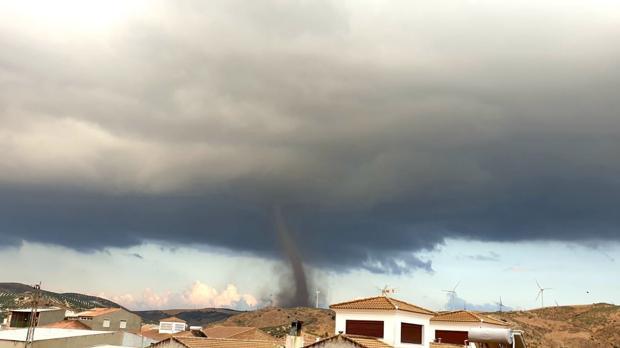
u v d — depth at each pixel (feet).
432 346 237.25
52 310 382.83
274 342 222.69
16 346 225.56
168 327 433.07
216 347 201.77
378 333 201.36
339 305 212.23
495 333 139.74
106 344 284.82
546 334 626.23
